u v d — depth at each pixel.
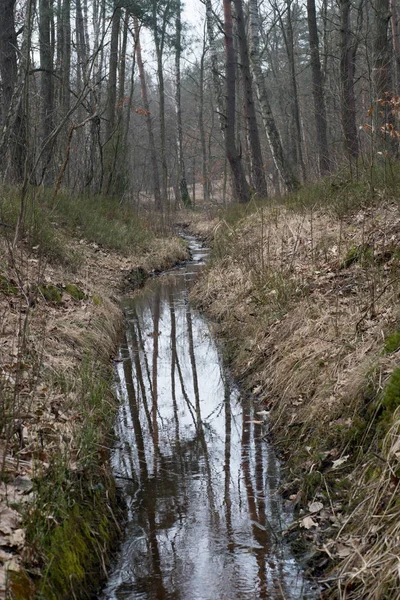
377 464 3.86
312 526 3.92
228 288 10.02
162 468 5.07
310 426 5.01
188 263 16.64
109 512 4.21
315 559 3.68
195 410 6.30
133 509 4.45
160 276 14.52
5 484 3.48
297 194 13.42
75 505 3.87
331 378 5.20
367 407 4.51
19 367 4.69
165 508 4.45
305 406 5.30
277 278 8.37
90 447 4.53
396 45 18.09
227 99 19.34
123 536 4.12
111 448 5.35
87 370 5.90
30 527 3.32
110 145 19.30
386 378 4.52
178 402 6.54
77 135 18.75
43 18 16.92
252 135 19.61
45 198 13.35
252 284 9.02
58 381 5.43
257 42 19.17
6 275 7.56
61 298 8.19
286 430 5.31
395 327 5.16
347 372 5.05
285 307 7.46
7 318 6.28
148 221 19.84
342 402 4.79
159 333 9.26
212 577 3.66
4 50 13.35
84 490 4.16
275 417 5.68
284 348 6.50
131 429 5.88
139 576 3.69
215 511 4.37
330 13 26.28
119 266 13.50
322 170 15.77
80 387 5.52
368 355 5.01
